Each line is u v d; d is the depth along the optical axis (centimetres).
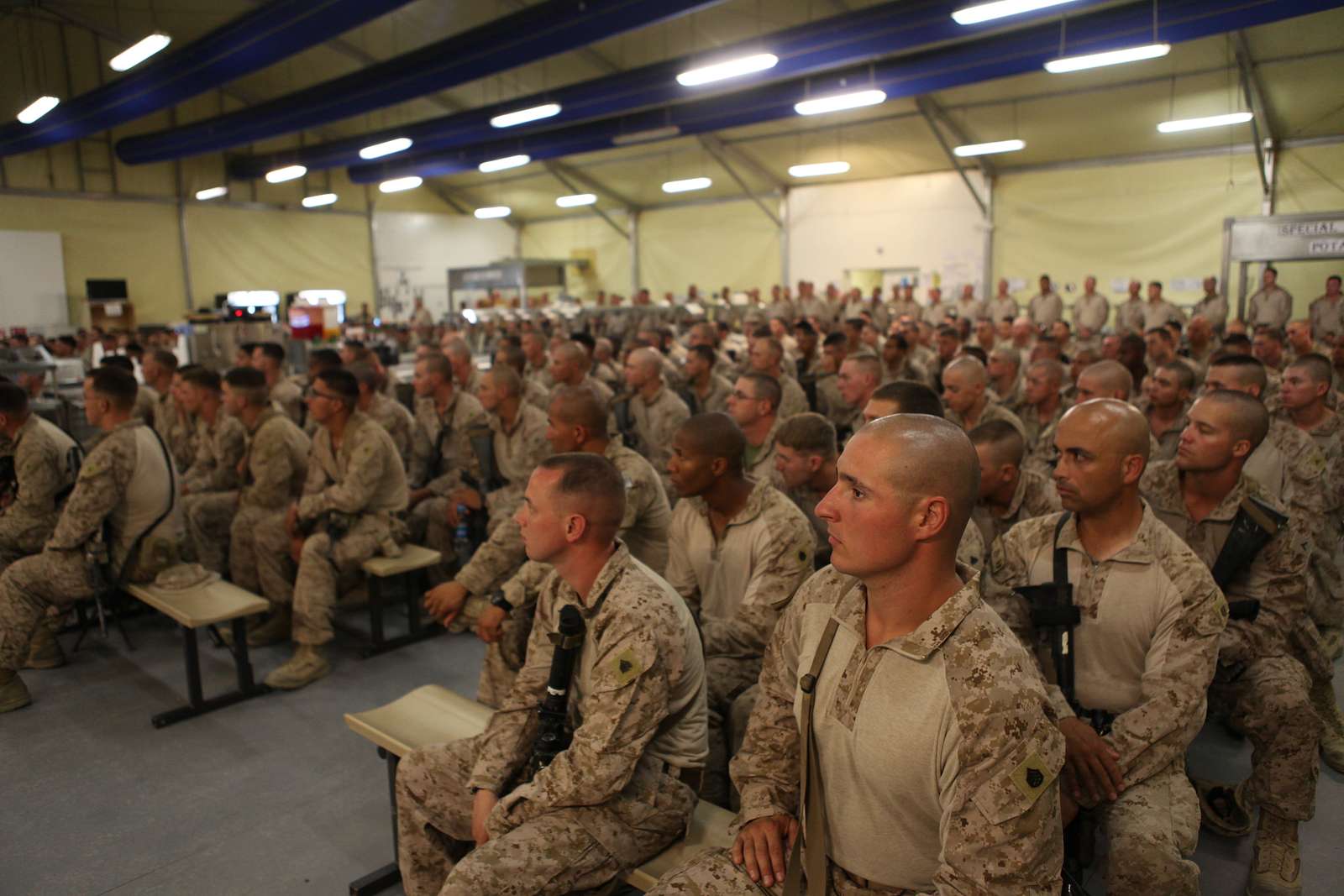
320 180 2166
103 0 1292
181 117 1839
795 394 605
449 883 184
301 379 807
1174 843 189
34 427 423
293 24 877
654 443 582
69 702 385
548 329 1374
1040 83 1245
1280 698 243
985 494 289
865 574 145
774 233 1981
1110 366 407
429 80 1079
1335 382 667
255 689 390
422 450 566
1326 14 969
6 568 417
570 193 2180
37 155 1753
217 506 506
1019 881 134
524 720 221
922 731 142
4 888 262
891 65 1079
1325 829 278
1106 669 221
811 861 155
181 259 1969
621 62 1383
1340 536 512
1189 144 1394
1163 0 827
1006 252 1639
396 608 503
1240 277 1180
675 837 210
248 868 270
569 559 212
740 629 273
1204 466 266
